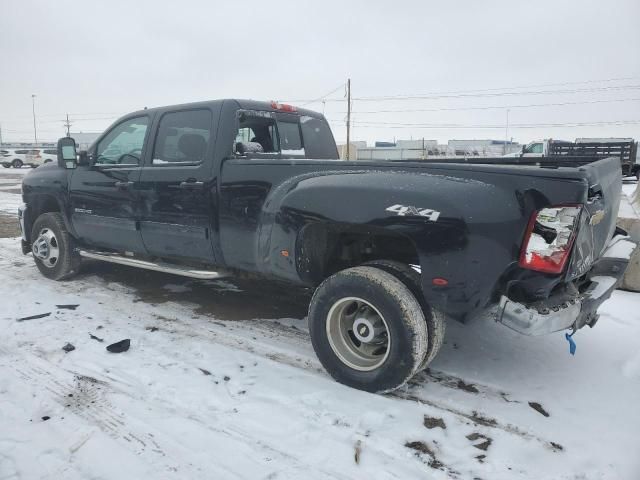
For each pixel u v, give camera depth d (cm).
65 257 548
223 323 438
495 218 267
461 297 280
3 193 1688
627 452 258
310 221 326
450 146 3716
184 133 426
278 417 287
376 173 313
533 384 331
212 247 404
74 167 498
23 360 357
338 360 325
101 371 342
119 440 264
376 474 241
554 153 2541
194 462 247
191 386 322
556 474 242
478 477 240
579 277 316
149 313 461
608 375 344
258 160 368
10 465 243
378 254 365
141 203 448
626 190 1636
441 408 300
